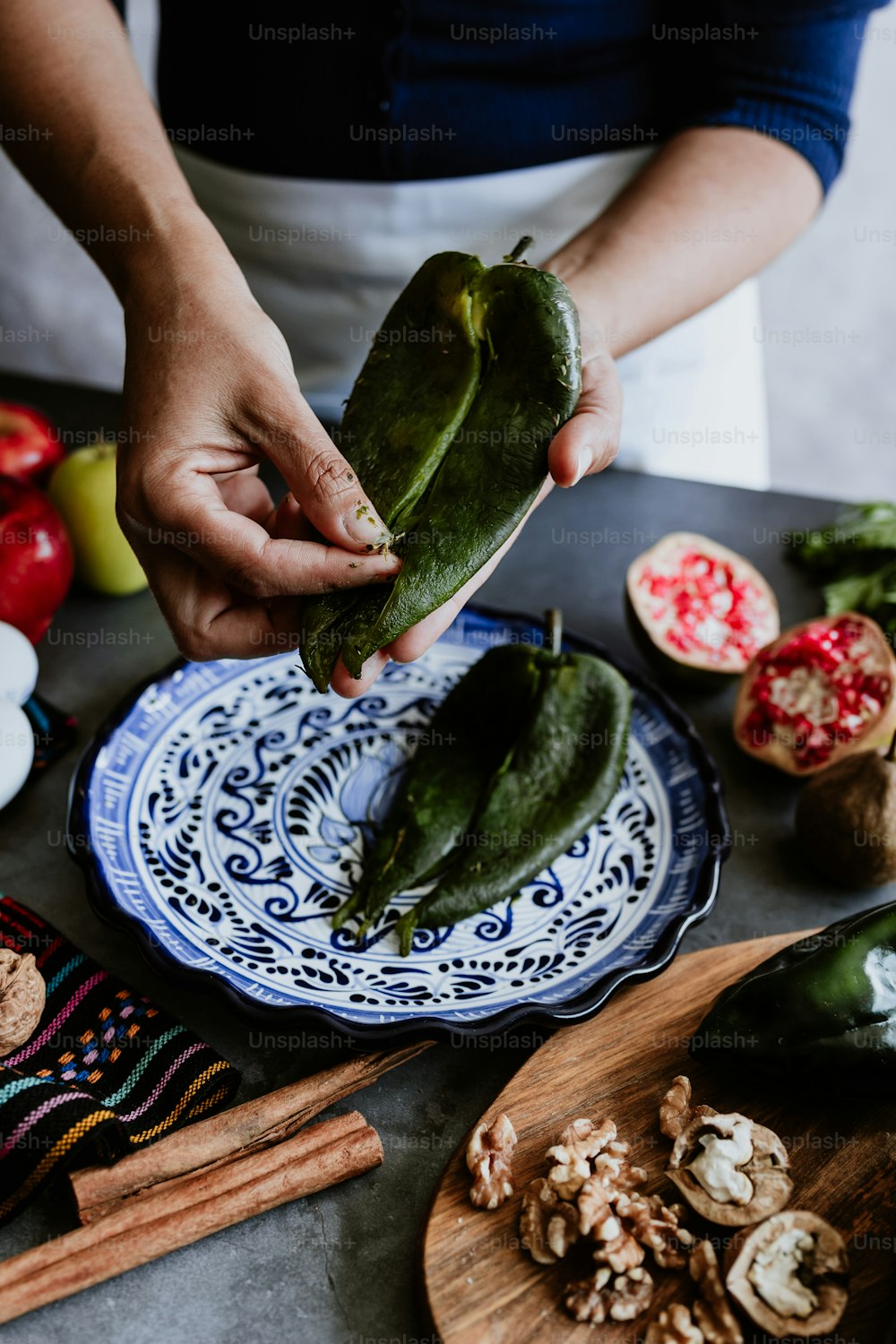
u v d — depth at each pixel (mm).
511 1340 453
